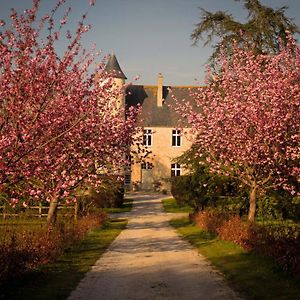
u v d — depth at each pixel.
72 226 15.73
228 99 15.77
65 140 12.03
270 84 15.09
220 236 15.89
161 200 40.03
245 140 15.08
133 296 8.01
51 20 9.74
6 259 8.62
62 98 11.58
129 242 16.20
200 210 22.70
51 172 10.50
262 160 14.95
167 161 50.78
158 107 51.75
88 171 13.98
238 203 21.77
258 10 22.88
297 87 15.14
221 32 23.17
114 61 46.72
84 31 10.14
